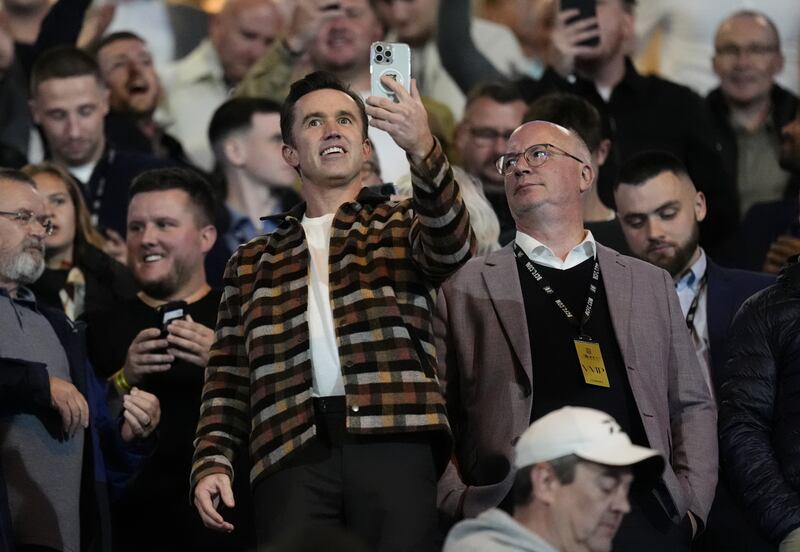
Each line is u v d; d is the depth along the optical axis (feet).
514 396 45.68
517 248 47.96
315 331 44.93
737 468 47.21
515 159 48.11
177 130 83.10
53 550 50.96
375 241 45.55
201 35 84.48
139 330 61.16
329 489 43.96
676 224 62.03
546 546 36.29
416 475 43.91
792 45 83.25
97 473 54.44
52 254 67.67
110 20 84.53
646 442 45.16
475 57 83.92
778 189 80.43
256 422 44.78
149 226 61.67
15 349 52.37
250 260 47.14
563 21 80.12
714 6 83.61
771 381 48.14
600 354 46.06
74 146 77.87
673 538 45.09
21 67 81.56
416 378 43.98
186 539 56.85
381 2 82.64
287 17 83.30
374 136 74.08
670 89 79.77
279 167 78.64
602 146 66.13
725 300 60.54
